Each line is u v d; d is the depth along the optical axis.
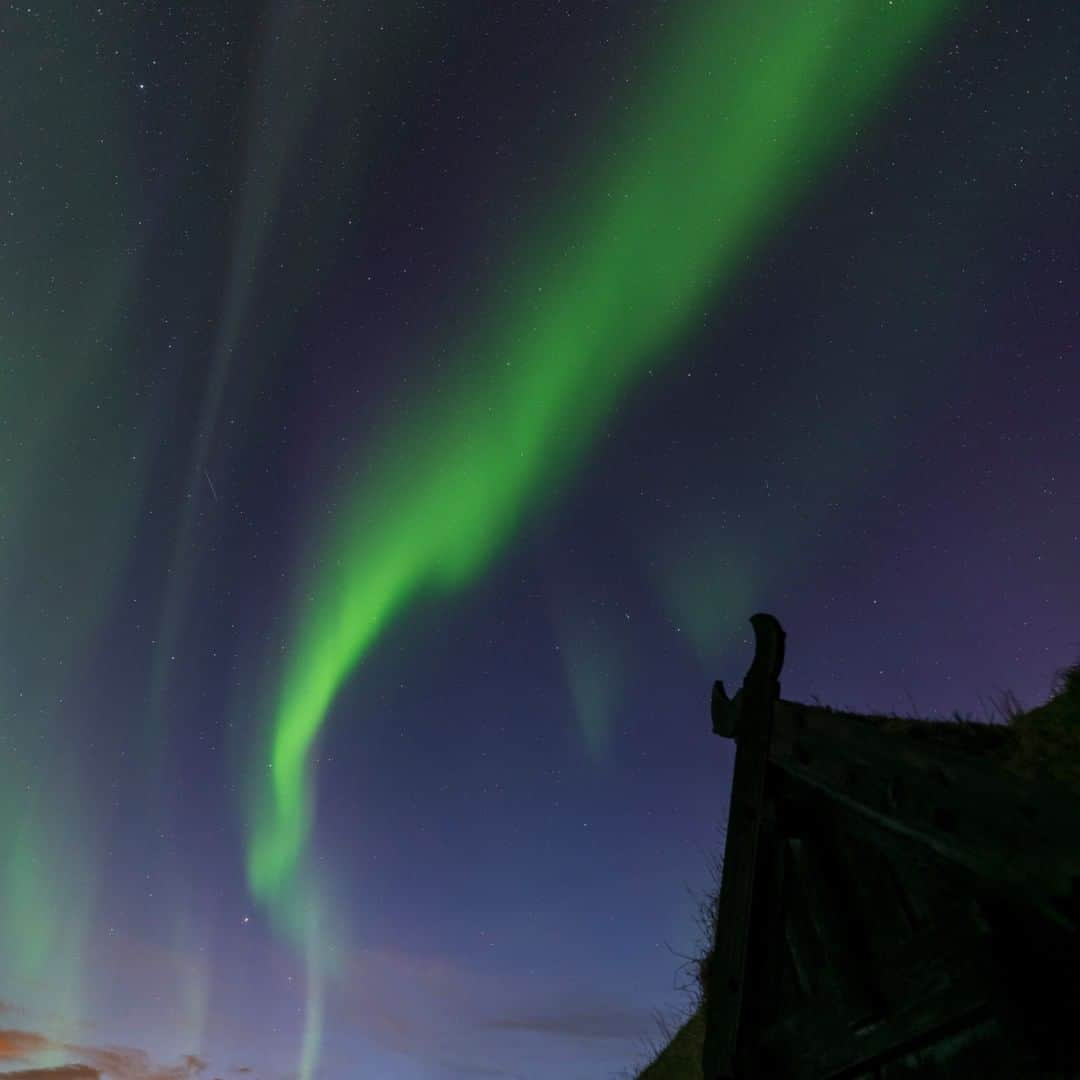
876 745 3.45
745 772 4.18
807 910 3.85
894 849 3.44
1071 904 2.64
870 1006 3.41
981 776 2.98
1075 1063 2.70
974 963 3.01
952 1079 3.08
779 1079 3.81
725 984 4.11
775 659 4.20
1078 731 3.50
